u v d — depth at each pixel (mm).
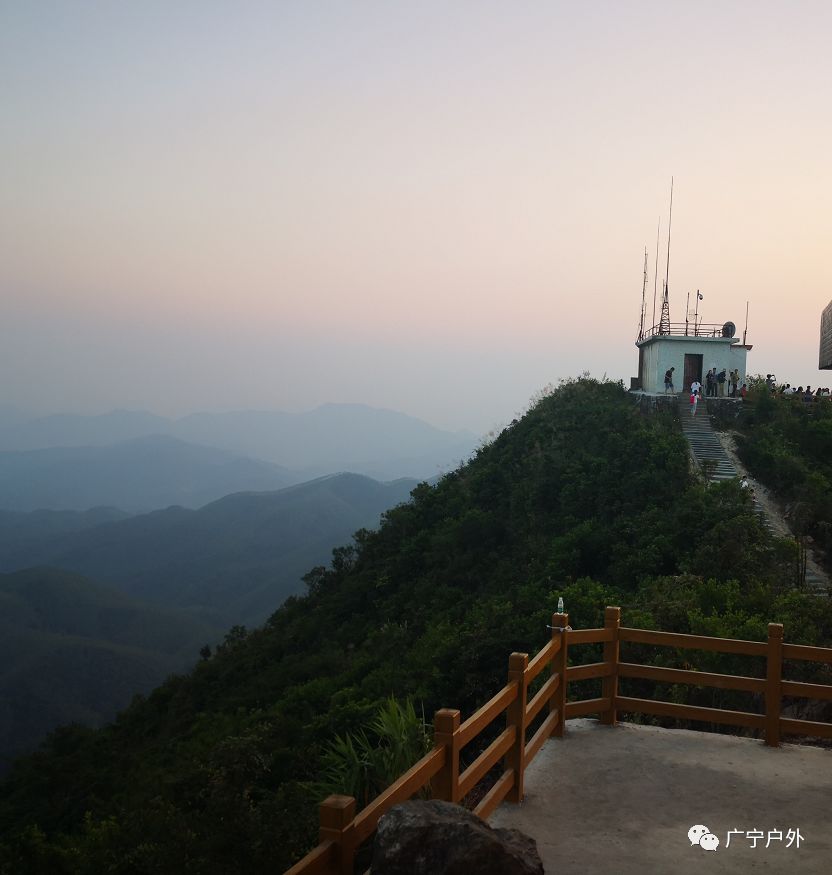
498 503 38500
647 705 8625
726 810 6699
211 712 34375
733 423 38719
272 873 10641
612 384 47156
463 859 3750
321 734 19969
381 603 38375
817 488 27891
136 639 187125
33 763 36000
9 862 17859
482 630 22297
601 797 6902
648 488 30969
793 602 17375
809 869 5793
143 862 13258
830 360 42969
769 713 8172
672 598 18922
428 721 19047
